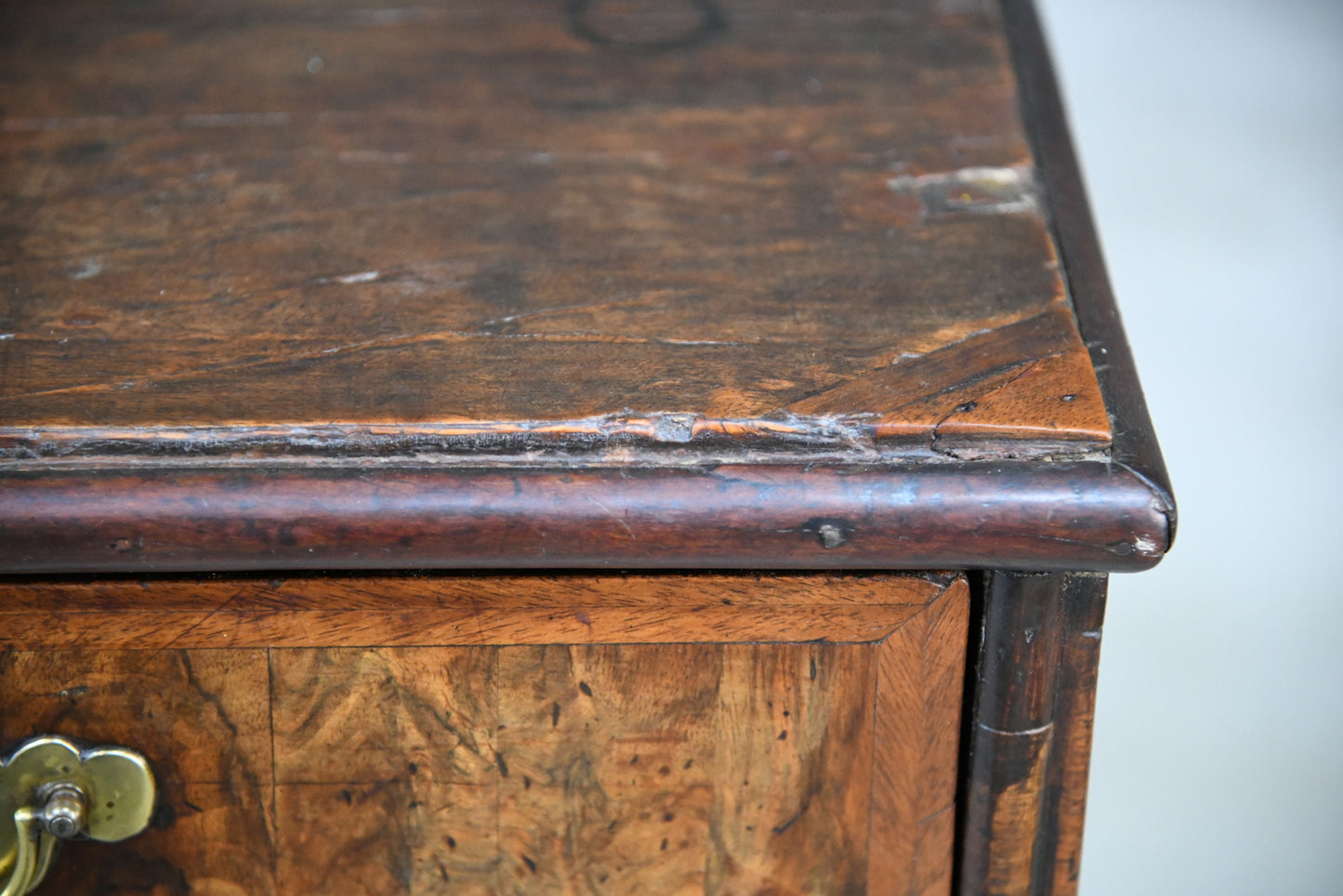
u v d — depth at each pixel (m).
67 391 0.43
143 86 0.54
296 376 0.44
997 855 0.45
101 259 0.48
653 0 0.59
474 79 0.55
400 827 0.45
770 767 0.45
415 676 0.44
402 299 0.46
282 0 0.59
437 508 0.42
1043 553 0.42
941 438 0.42
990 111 0.53
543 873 0.45
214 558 0.42
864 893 0.46
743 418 0.42
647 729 0.44
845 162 0.51
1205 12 1.42
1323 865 0.74
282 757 0.44
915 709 0.44
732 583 0.43
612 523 0.42
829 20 0.58
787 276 0.47
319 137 0.52
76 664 0.43
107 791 0.44
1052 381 0.43
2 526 0.41
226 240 0.48
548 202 0.50
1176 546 0.91
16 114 0.53
